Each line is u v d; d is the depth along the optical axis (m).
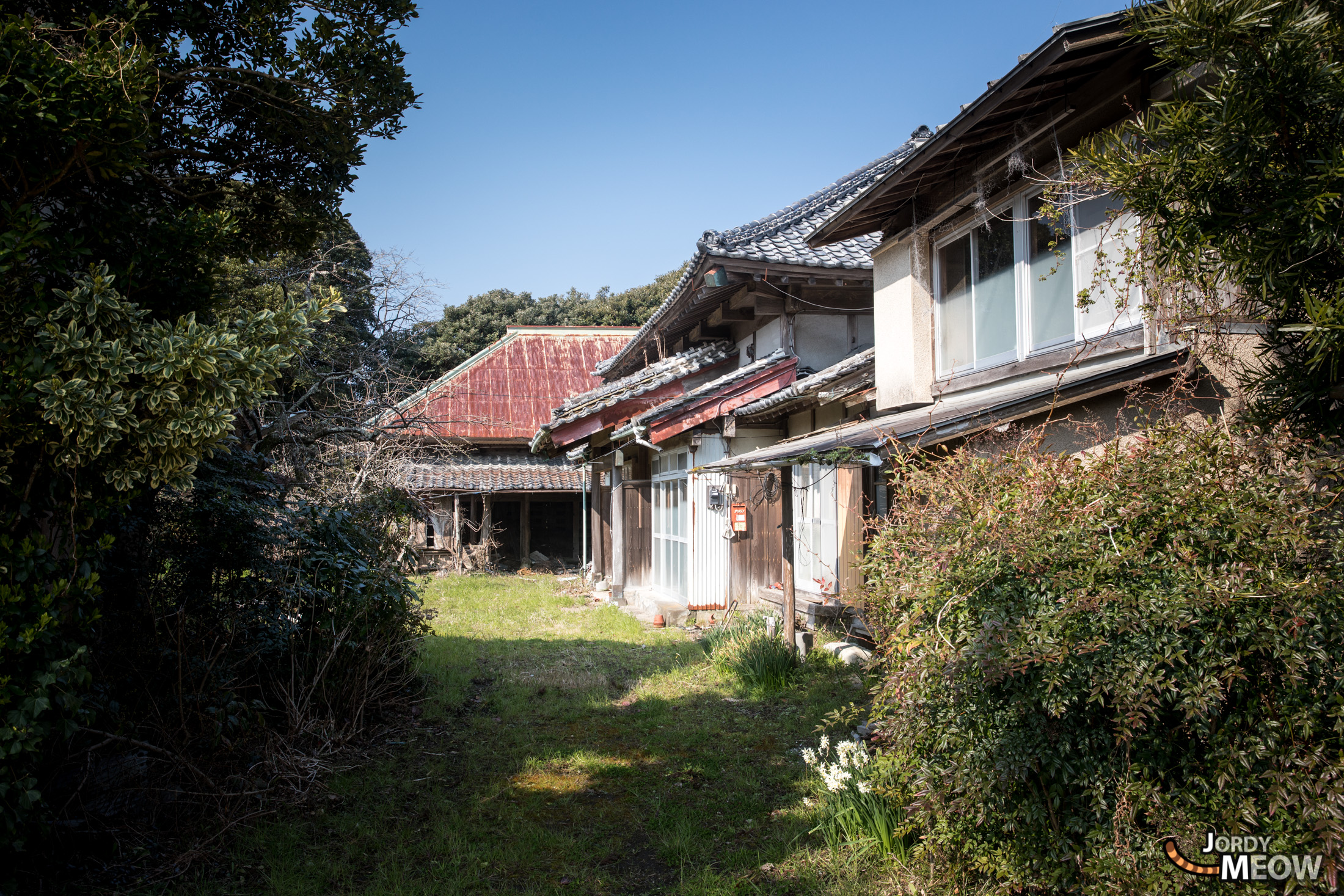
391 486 9.02
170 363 3.12
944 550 3.42
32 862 3.76
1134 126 3.44
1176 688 2.67
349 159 5.10
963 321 7.38
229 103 4.75
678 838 4.31
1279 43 2.68
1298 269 2.87
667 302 12.79
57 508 3.46
